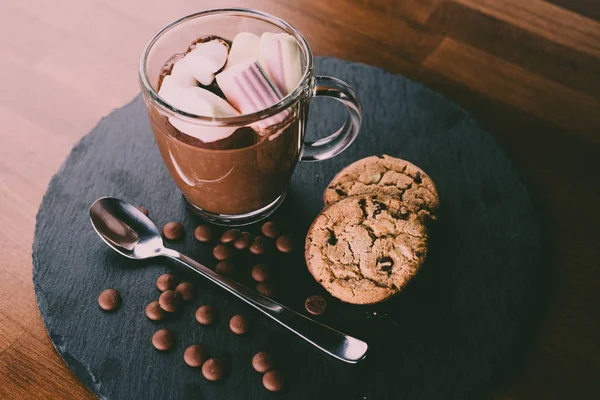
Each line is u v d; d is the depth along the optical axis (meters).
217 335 0.39
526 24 0.55
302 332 0.39
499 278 0.41
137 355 0.39
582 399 0.39
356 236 0.41
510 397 0.39
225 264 0.41
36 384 0.39
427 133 0.47
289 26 0.40
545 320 0.41
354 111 0.42
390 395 0.38
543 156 0.48
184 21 0.40
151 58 0.40
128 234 0.43
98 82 0.53
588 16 0.56
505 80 0.52
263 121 0.37
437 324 0.40
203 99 0.37
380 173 0.44
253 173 0.40
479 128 0.48
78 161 0.46
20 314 0.41
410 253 0.41
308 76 0.39
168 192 0.45
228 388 0.38
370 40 0.55
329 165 0.46
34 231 0.44
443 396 0.38
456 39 0.55
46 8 0.58
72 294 0.41
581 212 0.45
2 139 0.49
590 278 0.42
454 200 0.44
